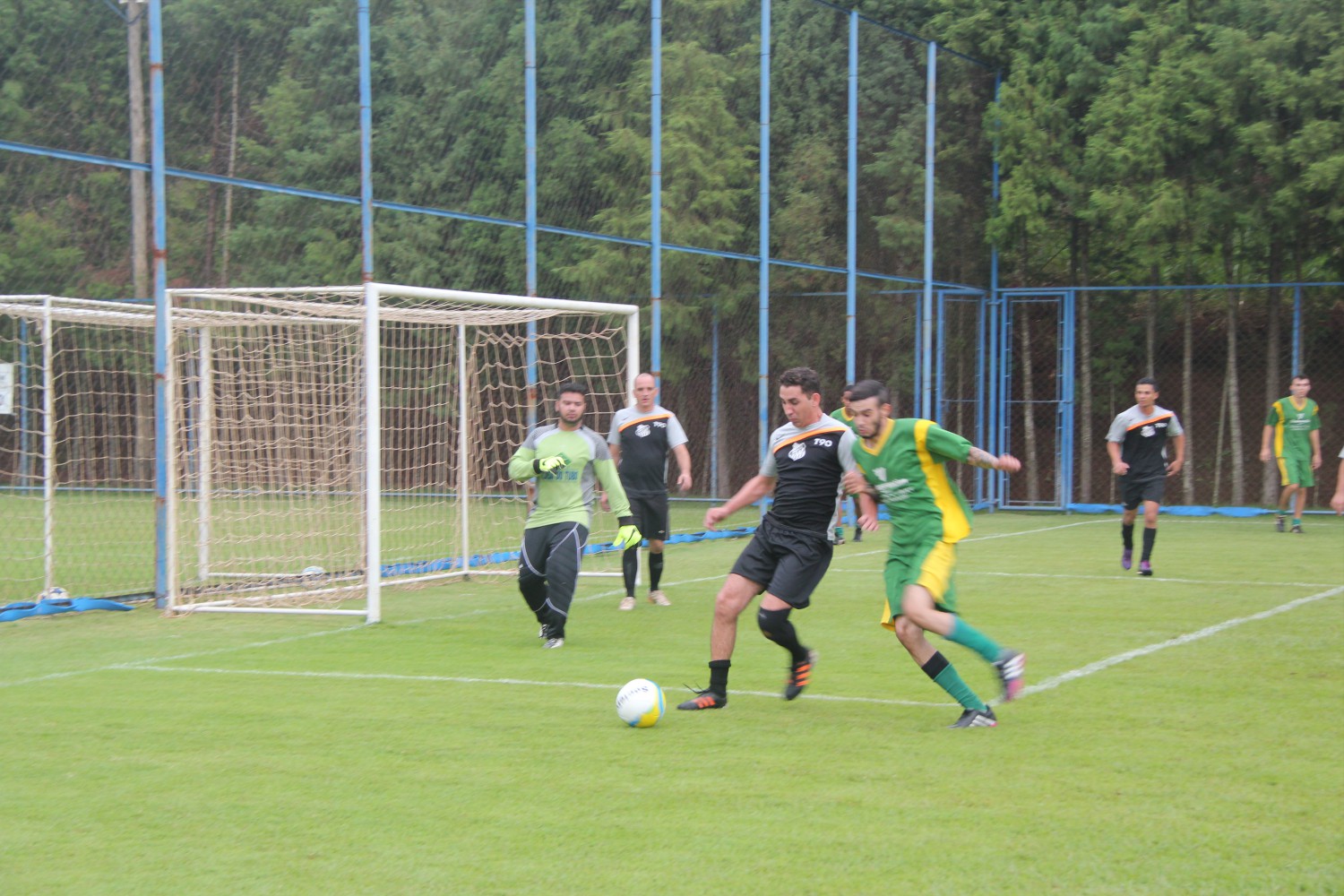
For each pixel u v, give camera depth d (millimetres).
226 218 18234
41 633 12859
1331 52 26844
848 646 11805
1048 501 32406
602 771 7352
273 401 18719
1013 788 6918
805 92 26188
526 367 20000
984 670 10523
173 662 11102
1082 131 29719
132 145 17438
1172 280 32188
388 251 19359
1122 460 17328
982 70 30438
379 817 6500
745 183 25078
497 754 7750
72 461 24516
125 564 19953
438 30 19625
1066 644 11609
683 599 15531
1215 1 28641
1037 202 29484
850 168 26188
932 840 6070
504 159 20500
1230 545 21609
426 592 16469
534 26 20094
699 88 23984
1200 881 5504
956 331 29906
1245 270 32219
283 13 18203
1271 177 28297
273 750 7863
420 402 20766
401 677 10320
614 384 24281
